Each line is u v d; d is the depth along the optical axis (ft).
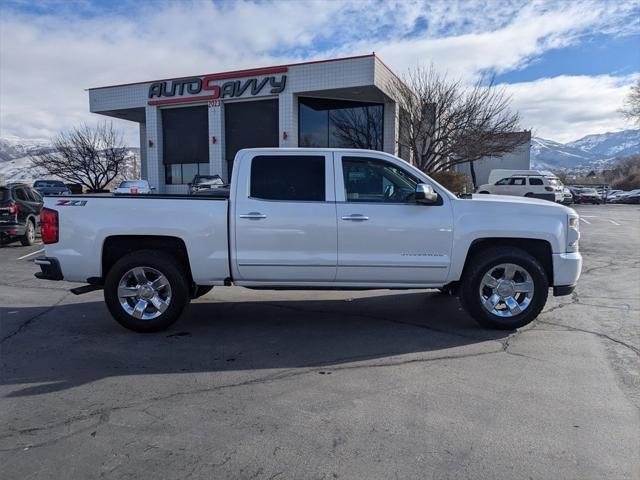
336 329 18.79
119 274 17.99
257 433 10.88
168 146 88.94
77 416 11.71
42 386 13.47
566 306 22.33
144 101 87.51
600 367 14.82
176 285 18.11
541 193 98.27
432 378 13.96
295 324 19.48
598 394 12.91
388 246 18.04
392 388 13.26
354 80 72.90
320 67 74.74
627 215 88.28
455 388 13.26
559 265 18.38
